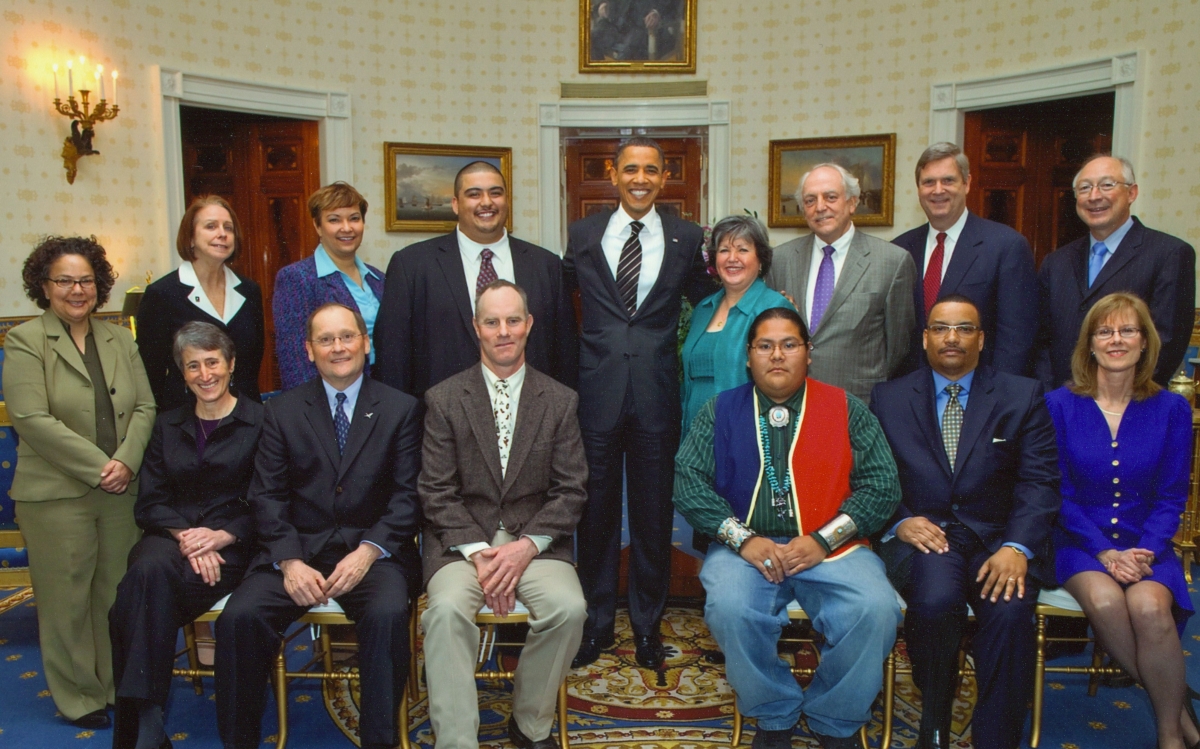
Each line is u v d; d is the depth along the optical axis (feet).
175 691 9.80
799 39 23.03
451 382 9.00
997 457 8.62
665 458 9.82
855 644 7.85
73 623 8.81
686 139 24.29
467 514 8.68
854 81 22.47
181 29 19.48
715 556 8.71
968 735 8.68
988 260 9.94
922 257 10.66
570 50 24.14
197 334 8.64
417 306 9.79
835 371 9.65
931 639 7.88
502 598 8.13
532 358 9.91
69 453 8.61
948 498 8.70
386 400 8.98
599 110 24.16
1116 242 10.34
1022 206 21.09
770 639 8.14
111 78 18.13
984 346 10.05
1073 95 18.67
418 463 8.98
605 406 9.63
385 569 8.41
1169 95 16.84
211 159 22.67
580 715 9.03
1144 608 7.85
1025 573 8.04
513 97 24.11
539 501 9.04
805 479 8.59
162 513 8.70
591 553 9.98
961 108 20.71
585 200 24.62
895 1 21.66
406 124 23.09
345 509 8.67
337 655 10.55
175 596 8.17
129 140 18.69
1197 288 16.35
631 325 9.70
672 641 10.84
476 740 7.71
